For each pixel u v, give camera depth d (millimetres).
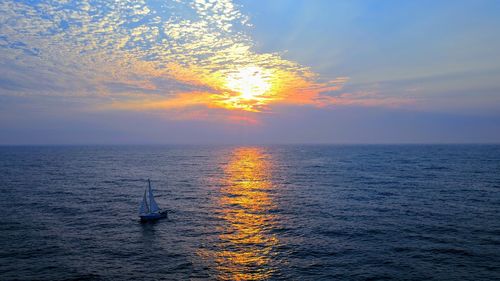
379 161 165125
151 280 28953
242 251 36062
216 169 136375
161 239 40562
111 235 42156
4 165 151750
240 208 57781
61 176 108125
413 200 61906
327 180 93812
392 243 37844
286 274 30094
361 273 30094
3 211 54781
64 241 39500
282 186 83875
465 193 68312
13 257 34156
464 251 34844
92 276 29750
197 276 29812
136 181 96438
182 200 65875
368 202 60906
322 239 39719
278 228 44750
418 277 29062
